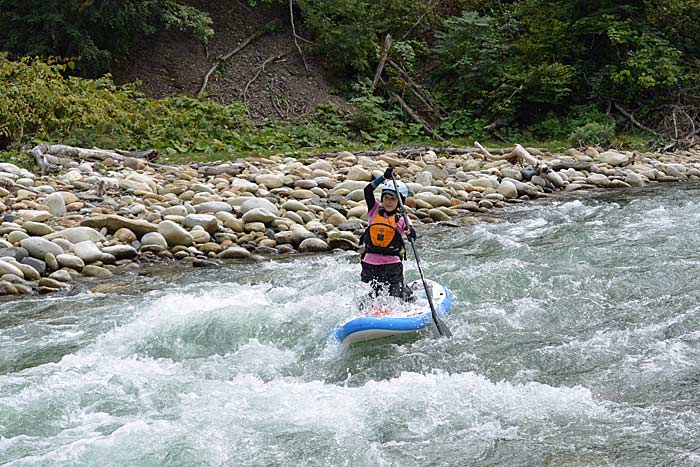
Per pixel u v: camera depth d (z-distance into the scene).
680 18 22.52
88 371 6.73
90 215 11.48
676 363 6.53
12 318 8.19
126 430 5.54
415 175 15.15
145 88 21.22
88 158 14.88
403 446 5.33
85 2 19.22
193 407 5.96
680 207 13.03
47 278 9.32
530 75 21.27
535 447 5.26
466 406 5.88
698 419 5.58
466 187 14.62
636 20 22.45
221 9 24.05
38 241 9.95
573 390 6.09
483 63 22.25
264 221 11.80
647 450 5.17
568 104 22.44
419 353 7.04
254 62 22.81
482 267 9.32
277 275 9.66
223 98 21.45
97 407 6.00
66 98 16.34
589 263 9.48
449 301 8.04
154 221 11.48
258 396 6.16
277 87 22.14
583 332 7.34
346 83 23.09
